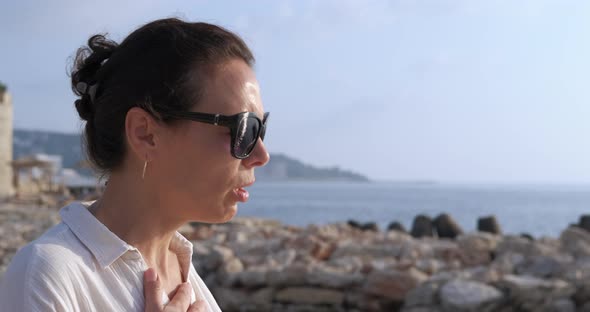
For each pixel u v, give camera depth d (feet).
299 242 34.53
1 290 4.47
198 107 4.85
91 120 5.25
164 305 4.98
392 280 25.93
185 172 4.91
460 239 34.53
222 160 4.90
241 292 28.84
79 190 137.90
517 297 24.39
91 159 5.30
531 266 28.50
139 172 5.04
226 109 4.90
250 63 5.22
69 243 4.65
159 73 4.84
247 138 4.97
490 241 33.55
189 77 4.84
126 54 5.00
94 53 5.25
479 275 26.22
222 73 4.94
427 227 48.88
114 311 4.60
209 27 5.10
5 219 64.95
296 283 27.81
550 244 35.42
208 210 5.02
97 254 4.67
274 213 265.13
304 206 342.23
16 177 143.02
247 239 41.19
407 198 572.51
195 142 4.87
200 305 5.16
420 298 25.03
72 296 4.43
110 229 5.07
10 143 140.97
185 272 5.69
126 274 4.77
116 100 4.96
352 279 26.94
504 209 356.79
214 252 30.96
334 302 27.02
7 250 40.63
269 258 32.17
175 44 4.87
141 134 4.91
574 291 24.89
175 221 5.18
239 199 5.14
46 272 4.39
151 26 5.04
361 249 33.42
